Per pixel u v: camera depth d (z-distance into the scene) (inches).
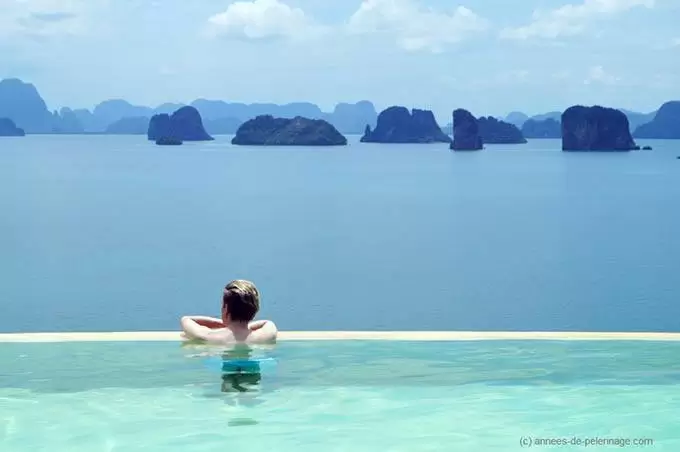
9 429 182.2
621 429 184.4
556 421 190.4
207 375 222.7
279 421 188.5
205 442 175.9
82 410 195.6
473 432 181.6
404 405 200.8
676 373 226.4
